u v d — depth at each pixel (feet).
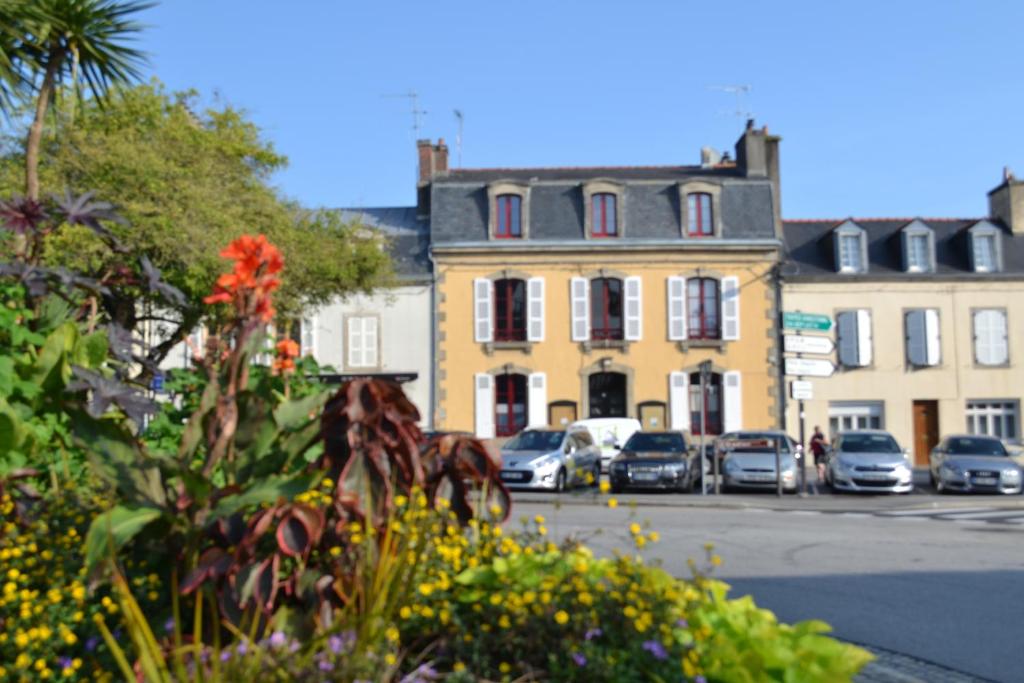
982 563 36.94
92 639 13.28
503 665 12.46
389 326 116.67
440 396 115.34
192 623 13.83
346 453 14.47
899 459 78.18
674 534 44.65
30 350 20.84
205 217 66.69
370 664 11.42
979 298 116.16
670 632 12.64
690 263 116.57
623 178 123.75
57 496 17.06
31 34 26.35
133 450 13.91
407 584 12.51
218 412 13.82
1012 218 120.67
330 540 13.55
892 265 118.11
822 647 13.10
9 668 12.63
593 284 117.60
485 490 16.05
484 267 116.57
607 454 100.73
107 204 23.07
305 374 24.25
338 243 88.17
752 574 34.12
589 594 13.04
